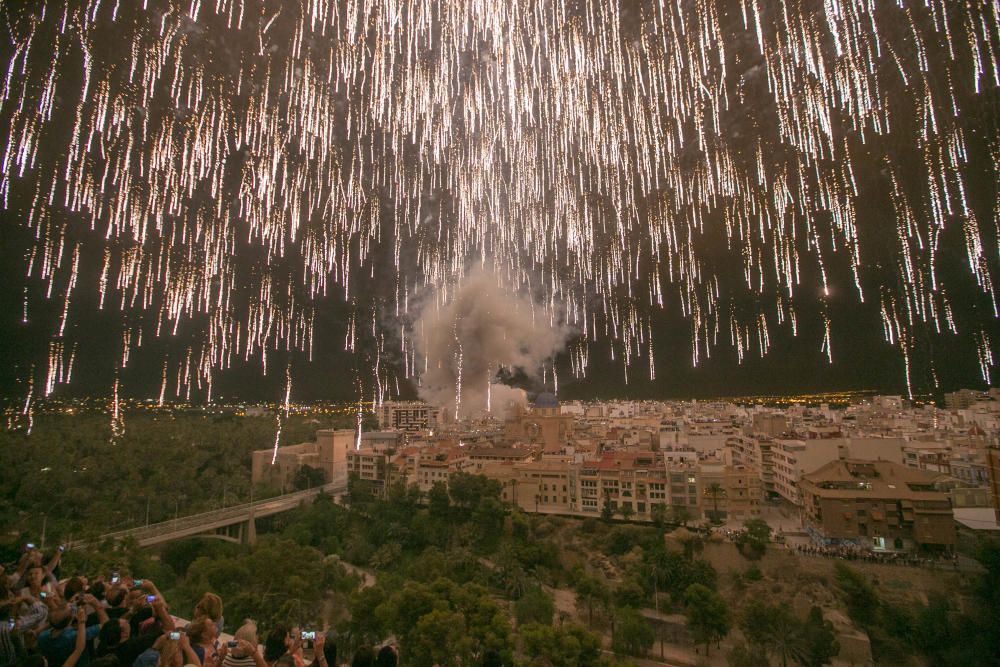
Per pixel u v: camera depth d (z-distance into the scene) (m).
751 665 83.38
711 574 104.88
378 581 98.12
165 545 128.75
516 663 64.19
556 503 145.50
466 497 140.38
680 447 171.38
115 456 163.38
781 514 133.88
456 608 76.44
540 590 107.25
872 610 88.38
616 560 118.50
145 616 20.31
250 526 147.25
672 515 127.69
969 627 80.50
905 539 104.00
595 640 69.19
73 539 112.25
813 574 100.44
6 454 150.00
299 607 84.19
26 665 15.58
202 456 185.88
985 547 88.94
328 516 148.25
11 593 23.30
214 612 20.00
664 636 96.06
